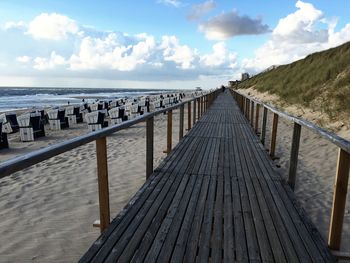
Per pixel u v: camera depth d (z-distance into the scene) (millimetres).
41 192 4734
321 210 3867
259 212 3104
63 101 50219
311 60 20875
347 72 11438
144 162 6535
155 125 12906
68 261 2957
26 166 1595
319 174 5273
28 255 3055
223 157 5379
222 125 9656
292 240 2562
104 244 2436
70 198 4488
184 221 2865
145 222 2830
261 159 5262
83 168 6051
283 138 8570
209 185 3896
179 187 3803
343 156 2414
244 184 3959
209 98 17875
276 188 3812
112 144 8672
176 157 5340
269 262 2252
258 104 7805
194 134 7840
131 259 2244
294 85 17453
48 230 3539
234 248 2434
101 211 2725
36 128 10930
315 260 2283
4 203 4316
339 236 2506
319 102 10773
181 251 2363
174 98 24875
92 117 11859
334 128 8133
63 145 1966
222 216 3000
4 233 3479
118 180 5285
